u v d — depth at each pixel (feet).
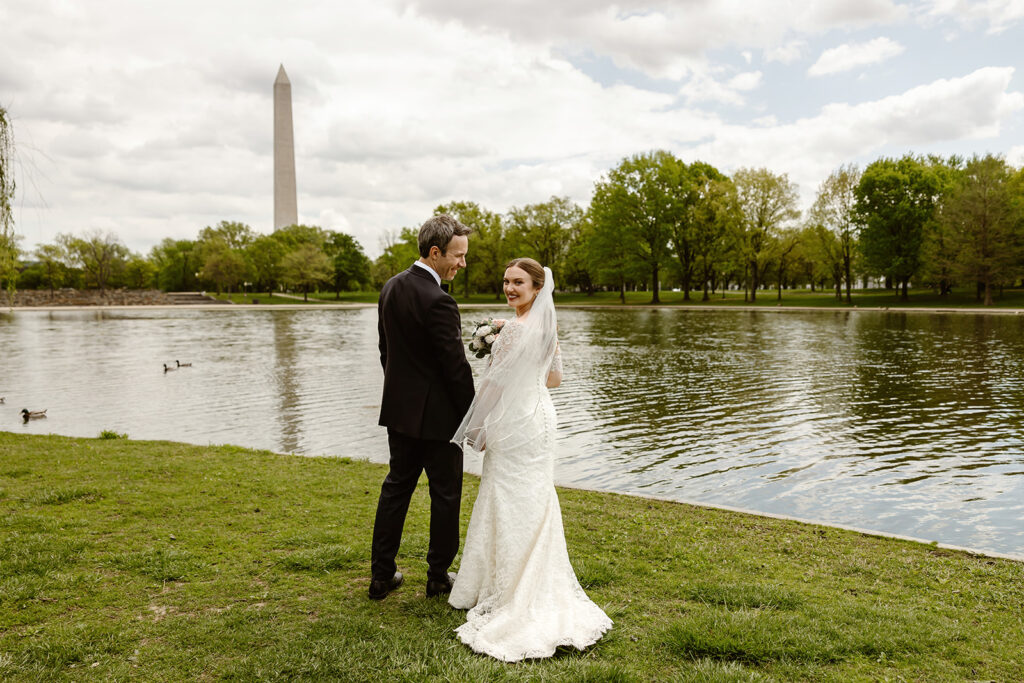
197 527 17.43
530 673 9.88
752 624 11.54
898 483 28.99
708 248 201.67
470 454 34.19
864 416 43.42
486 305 232.53
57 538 16.10
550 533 11.87
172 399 53.88
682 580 14.21
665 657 10.66
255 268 335.47
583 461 33.50
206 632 11.31
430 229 12.17
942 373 61.05
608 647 10.98
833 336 99.35
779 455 34.17
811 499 27.02
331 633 11.21
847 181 178.70
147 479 22.90
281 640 11.02
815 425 41.14
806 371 64.08
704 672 9.92
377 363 78.48
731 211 189.06
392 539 12.80
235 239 382.01
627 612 12.46
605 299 250.37
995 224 157.28
